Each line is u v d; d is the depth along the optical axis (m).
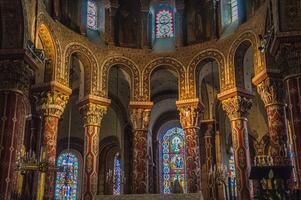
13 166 16.50
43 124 21.97
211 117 28.70
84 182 22.98
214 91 28.89
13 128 16.78
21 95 17.41
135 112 24.77
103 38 25.94
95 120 24.00
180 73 25.22
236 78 23.28
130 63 25.59
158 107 31.55
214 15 25.39
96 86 24.44
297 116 15.55
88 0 26.30
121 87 30.00
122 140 30.41
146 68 25.58
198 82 24.92
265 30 20.83
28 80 17.98
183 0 26.59
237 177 22.06
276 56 16.88
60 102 22.39
